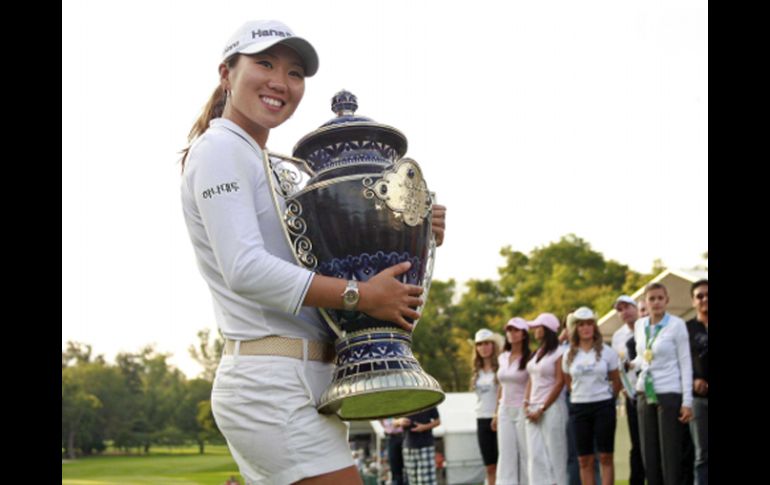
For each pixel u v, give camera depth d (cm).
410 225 212
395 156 226
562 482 651
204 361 7319
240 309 213
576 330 648
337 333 211
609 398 637
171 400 7250
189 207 217
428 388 204
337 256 208
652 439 586
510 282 5222
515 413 720
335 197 208
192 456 6562
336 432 214
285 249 216
